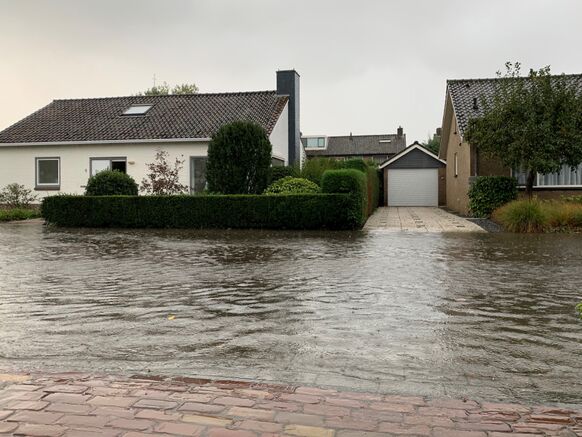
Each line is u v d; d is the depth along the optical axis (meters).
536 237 14.15
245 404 3.70
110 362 4.66
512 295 7.28
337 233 15.64
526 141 17.05
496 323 5.89
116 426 3.35
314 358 4.75
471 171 20.61
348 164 23.23
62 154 24.33
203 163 23.30
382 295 7.29
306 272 9.07
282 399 3.80
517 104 17.27
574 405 3.78
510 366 4.58
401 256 10.95
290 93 27.00
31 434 3.25
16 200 23.64
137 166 23.73
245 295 7.30
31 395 3.84
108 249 12.28
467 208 21.22
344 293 7.41
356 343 5.17
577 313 6.32
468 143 19.84
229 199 17.00
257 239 14.16
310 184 19.22
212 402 3.73
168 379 4.20
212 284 8.06
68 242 13.71
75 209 18.00
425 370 4.46
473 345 5.13
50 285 8.05
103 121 25.27
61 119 25.95
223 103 25.92
